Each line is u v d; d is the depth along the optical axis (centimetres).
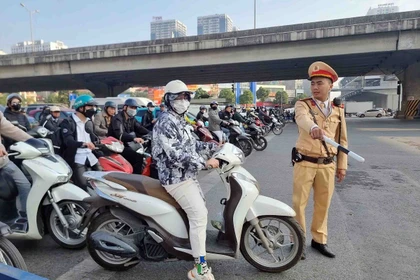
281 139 1542
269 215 305
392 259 343
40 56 3041
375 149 1111
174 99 275
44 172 353
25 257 358
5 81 3606
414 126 2170
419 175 719
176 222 291
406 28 2117
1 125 364
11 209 355
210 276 282
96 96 3944
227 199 305
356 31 2208
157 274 319
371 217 465
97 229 314
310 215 473
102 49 2859
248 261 320
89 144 454
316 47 2356
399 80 3416
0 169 342
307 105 335
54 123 739
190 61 2684
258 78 3906
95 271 325
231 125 1044
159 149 279
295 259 310
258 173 769
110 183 304
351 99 12388
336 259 345
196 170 280
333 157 340
